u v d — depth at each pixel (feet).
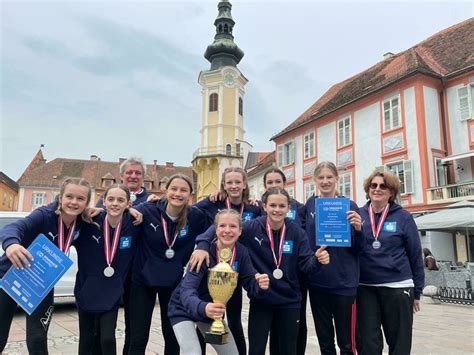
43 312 11.39
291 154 92.94
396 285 12.72
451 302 35.32
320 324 13.46
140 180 17.29
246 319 26.89
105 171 199.31
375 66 90.43
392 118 67.10
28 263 10.53
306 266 12.21
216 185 143.02
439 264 40.27
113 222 12.54
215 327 10.01
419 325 24.94
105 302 11.96
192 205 14.74
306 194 86.28
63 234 11.96
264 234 12.41
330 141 80.53
